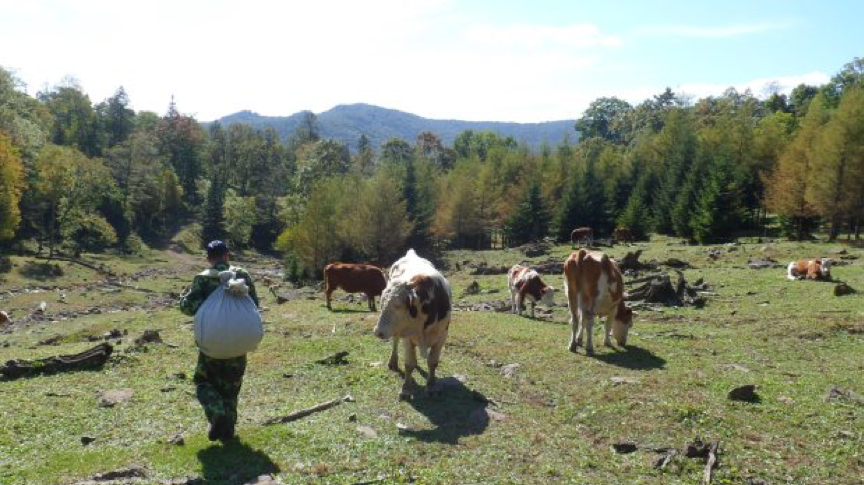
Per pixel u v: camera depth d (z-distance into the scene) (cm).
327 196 5488
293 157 13875
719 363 1244
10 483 636
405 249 6194
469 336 1505
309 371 1180
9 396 980
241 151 12488
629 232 5650
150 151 9956
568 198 6681
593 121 16262
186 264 7644
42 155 7044
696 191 6012
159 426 859
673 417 892
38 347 1695
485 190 7269
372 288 2341
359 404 955
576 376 1141
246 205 9381
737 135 6931
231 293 727
